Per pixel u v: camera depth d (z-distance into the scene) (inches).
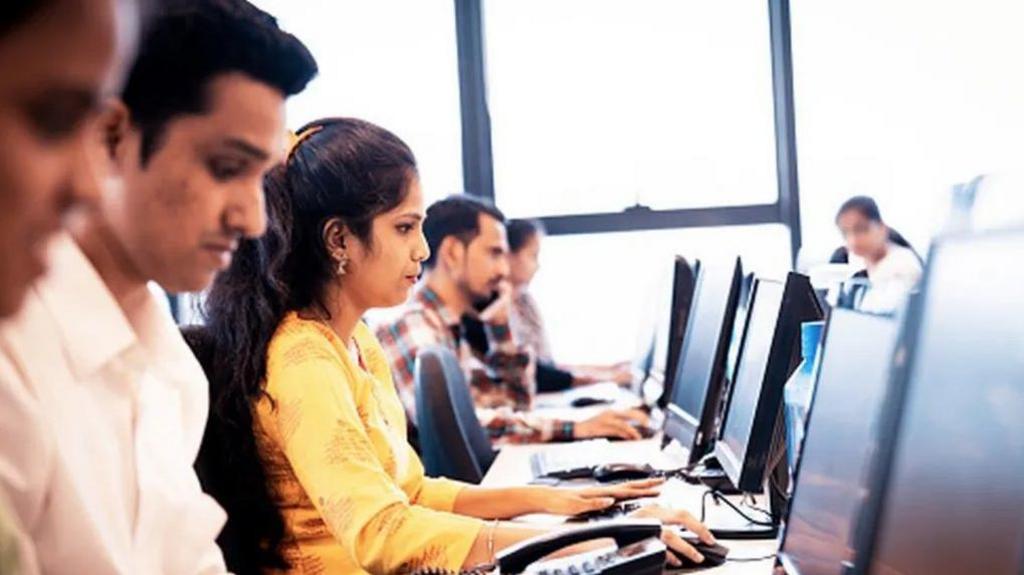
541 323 190.7
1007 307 31.7
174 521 44.2
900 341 39.0
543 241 206.8
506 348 153.6
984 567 31.3
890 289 43.5
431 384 107.1
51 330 37.8
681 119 205.0
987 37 195.3
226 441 62.2
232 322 63.8
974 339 33.7
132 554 40.6
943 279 36.7
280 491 63.9
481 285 146.2
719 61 203.8
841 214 166.2
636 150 205.6
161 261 40.9
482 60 204.5
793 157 202.4
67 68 19.2
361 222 67.1
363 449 62.9
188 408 48.8
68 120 19.7
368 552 61.1
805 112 202.4
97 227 41.7
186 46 38.7
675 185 206.1
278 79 41.3
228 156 40.3
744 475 71.3
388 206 67.7
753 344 80.0
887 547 38.1
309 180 66.5
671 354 121.4
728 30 203.3
